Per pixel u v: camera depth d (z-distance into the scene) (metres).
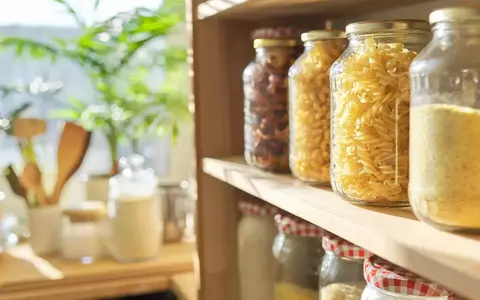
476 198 0.53
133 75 1.84
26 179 1.56
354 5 0.94
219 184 1.18
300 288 0.98
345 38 0.84
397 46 0.68
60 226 1.57
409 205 0.67
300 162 0.85
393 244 0.53
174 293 1.47
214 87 1.16
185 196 1.66
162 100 1.73
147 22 1.67
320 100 0.83
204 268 1.19
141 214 1.45
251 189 0.90
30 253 1.58
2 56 1.96
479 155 0.53
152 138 1.89
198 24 1.14
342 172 0.70
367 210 0.66
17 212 1.92
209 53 1.15
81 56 1.69
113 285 1.40
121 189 1.46
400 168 0.67
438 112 0.55
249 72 1.01
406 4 0.92
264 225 1.13
